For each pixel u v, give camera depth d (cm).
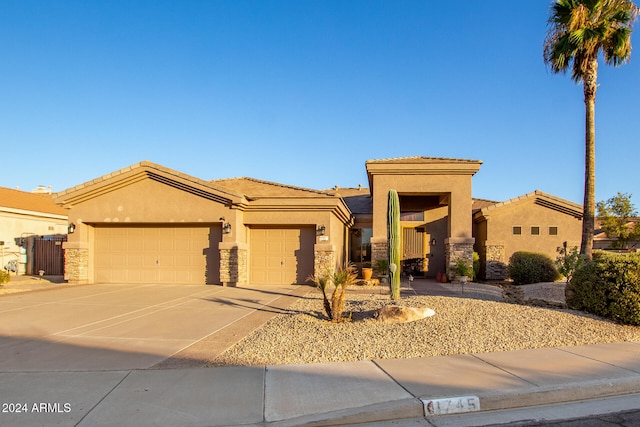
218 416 504
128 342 836
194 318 1071
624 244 3141
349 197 2845
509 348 765
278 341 816
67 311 1179
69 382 612
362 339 803
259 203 1825
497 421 507
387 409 514
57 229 2803
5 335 898
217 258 1841
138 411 516
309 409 518
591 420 508
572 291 1056
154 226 1898
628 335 841
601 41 1559
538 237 2164
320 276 1775
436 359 705
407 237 2297
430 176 2008
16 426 477
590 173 1598
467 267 1934
